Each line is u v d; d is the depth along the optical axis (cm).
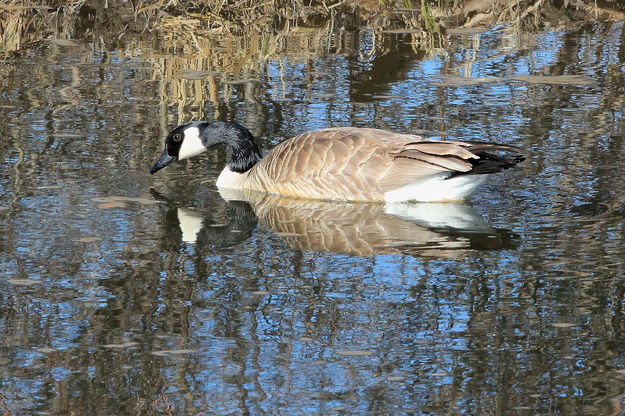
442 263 1133
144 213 1320
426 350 917
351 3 2412
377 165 1366
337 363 895
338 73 1928
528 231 1232
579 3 2411
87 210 1309
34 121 1639
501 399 831
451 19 2338
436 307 1010
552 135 1572
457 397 835
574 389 846
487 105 1723
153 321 980
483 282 1073
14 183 1387
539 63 1984
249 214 1339
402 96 1780
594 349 918
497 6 2400
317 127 1617
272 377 868
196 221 1300
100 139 1577
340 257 1159
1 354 909
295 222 1304
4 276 1081
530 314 992
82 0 2330
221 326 970
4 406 820
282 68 1953
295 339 940
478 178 1337
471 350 917
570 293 1039
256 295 1043
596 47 2097
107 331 958
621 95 1772
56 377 869
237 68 1966
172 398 834
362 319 984
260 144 1553
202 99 1764
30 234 1210
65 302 1021
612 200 1327
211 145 1493
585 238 1198
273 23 2303
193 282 1079
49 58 2016
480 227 1253
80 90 1809
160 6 2352
